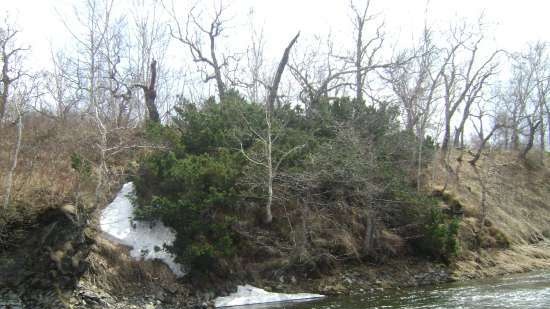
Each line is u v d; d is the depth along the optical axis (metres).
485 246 27.53
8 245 16.00
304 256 20.16
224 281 19.09
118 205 20.30
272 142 22.28
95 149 22.58
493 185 38.09
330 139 24.72
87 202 18.53
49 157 21.02
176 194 20.23
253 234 20.80
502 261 26.38
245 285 19.39
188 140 22.86
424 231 24.14
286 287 19.86
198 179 19.64
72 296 16.03
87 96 30.03
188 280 18.61
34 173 18.80
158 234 19.61
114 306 16.39
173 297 17.72
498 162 43.25
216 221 19.39
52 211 16.97
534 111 49.78
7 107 24.86
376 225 23.62
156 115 28.28
